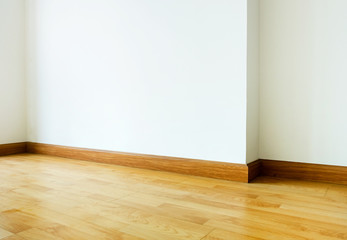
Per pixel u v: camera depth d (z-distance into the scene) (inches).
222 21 77.2
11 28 123.6
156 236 42.9
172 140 86.9
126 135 97.0
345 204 57.4
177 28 84.9
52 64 117.5
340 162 72.9
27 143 127.0
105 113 102.0
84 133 108.3
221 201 59.4
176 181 75.5
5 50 122.0
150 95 91.0
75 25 109.3
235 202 58.7
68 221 48.6
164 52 87.6
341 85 72.1
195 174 81.9
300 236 42.9
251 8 76.6
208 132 80.4
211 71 79.4
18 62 126.2
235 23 75.2
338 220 49.2
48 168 92.4
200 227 46.3
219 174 77.9
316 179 75.3
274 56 80.4
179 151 85.7
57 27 115.2
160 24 88.2
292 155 78.7
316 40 74.7
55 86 116.7
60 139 116.2
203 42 80.4
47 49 119.0
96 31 103.3
